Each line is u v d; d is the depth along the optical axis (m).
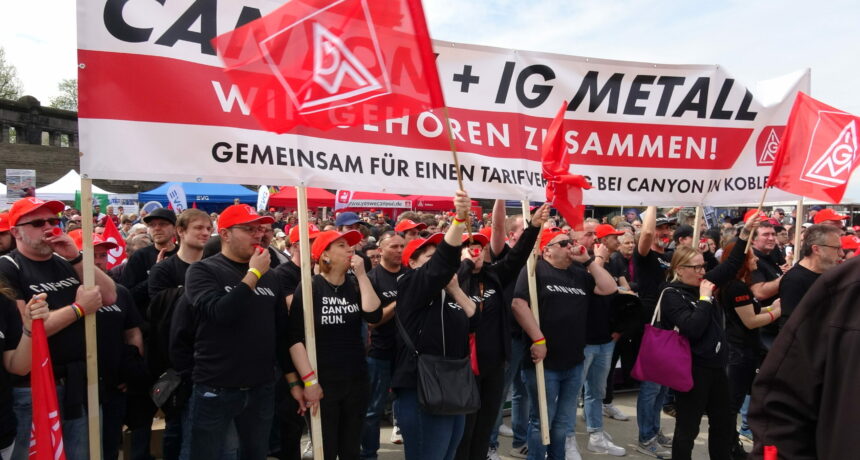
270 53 3.27
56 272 3.32
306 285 3.46
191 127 3.35
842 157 4.75
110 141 3.15
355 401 3.72
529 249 4.07
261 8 3.53
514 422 5.09
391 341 4.69
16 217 3.19
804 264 4.36
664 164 4.93
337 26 3.33
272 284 3.62
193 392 3.33
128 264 4.99
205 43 3.40
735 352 4.91
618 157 4.82
